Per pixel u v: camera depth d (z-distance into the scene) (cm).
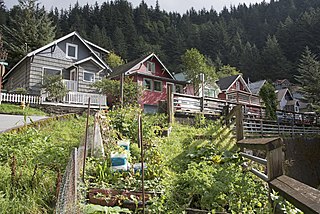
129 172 424
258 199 339
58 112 1634
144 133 643
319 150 1534
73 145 587
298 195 178
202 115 1048
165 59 5047
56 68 2042
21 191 335
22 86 2055
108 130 571
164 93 2361
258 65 5406
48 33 3300
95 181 398
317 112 2594
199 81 2623
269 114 1612
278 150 270
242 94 2527
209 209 329
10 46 3048
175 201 349
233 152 568
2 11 4194
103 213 290
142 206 324
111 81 1766
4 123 873
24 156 463
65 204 239
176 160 547
